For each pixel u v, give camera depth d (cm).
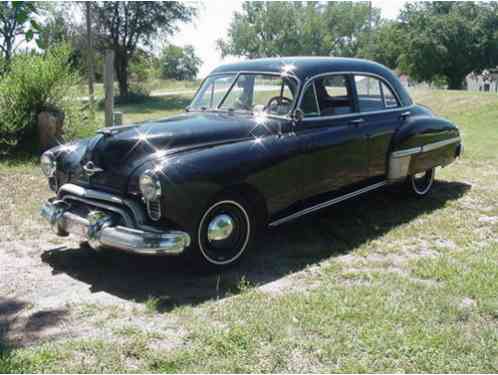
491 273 463
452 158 749
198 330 370
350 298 414
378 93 636
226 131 496
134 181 447
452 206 689
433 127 688
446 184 812
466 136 1408
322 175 550
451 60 5362
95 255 523
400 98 668
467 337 358
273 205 505
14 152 1019
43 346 352
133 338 364
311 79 548
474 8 5425
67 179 516
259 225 505
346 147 571
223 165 456
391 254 527
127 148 470
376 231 592
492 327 372
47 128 1020
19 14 522
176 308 405
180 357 338
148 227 436
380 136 616
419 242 559
